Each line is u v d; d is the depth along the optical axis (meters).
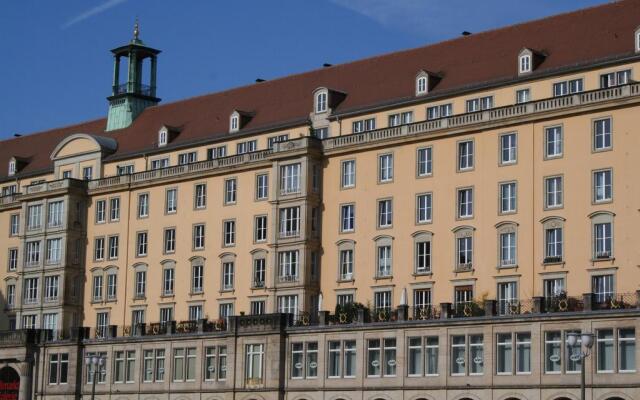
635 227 80.56
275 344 92.38
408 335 85.06
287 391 91.44
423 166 92.00
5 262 122.81
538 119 85.81
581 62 86.50
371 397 86.31
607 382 74.69
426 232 90.88
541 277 84.44
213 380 96.94
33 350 111.44
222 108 114.12
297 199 97.62
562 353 77.06
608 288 81.38
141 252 111.00
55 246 115.94
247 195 103.06
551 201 84.88
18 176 125.81
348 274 95.44
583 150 83.56
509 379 79.25
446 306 83.94
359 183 95.62
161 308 108.06
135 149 116.25
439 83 95.50
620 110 82.12
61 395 108.38
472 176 88.94
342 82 104.88
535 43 92.62
